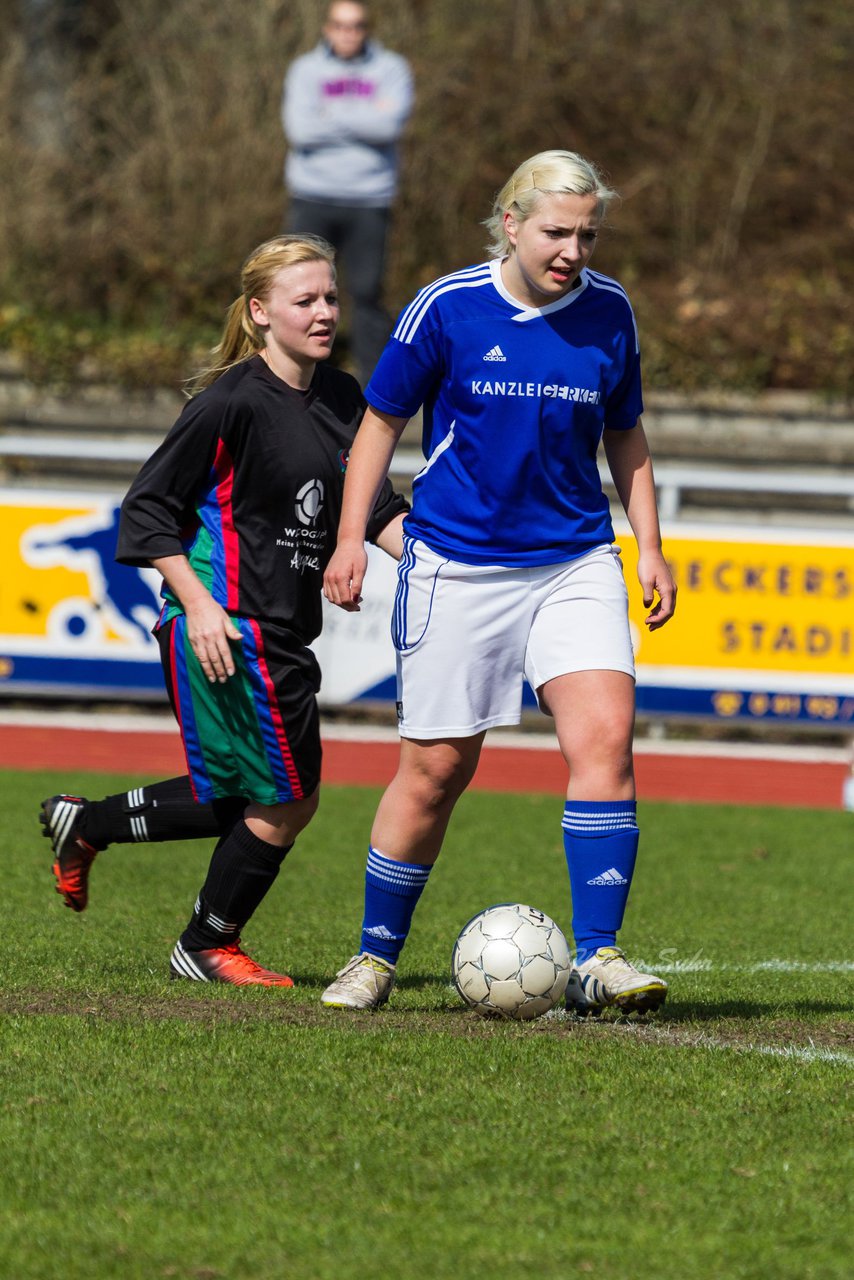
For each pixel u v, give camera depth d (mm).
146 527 16109
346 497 15742
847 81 65125
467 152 61875
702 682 40344
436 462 15609
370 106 47656
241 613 16250
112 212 60281
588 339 15297
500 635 15594
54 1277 9547
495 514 15375
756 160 63031
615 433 16422
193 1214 10492
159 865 26734
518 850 29391
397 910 16484
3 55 62562
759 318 55062
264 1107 12617
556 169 14711
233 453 16156
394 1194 10883
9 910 22000
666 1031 15805
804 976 19344
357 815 32875
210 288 58312
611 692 15594
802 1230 10430
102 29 63125
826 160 63281
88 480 49781
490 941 16094
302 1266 9734
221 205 59656
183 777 17797
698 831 32594
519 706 15820
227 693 16359
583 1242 10148
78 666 41031
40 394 52656
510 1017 16016
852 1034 16000
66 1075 13383
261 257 16328
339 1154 11609
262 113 60781
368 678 40156
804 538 40219
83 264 58812
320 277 16172
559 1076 13672
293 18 61062
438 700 15625
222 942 17484
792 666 40281
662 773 39812
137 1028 14945
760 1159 11758
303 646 16672
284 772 16469
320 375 16797
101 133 62969
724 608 40312
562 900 24547
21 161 59500
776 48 65375
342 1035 14844
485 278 15305
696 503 48375
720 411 53250
